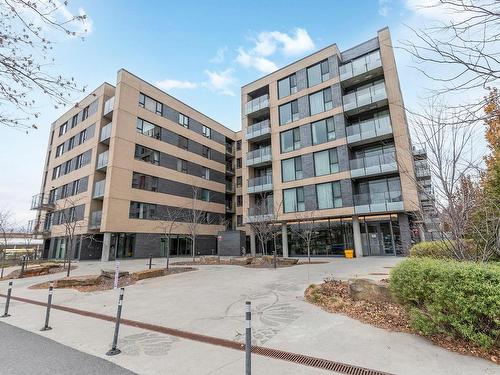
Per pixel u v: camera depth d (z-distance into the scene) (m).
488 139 6.95
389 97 21.73
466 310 4.09
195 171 34.38
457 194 5.91
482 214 6.05
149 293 9.61
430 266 4.69
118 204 24.91
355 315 6.11
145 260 24.02
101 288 10.85
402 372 3.63
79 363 4.21
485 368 3.63
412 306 4.98
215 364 4.07
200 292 9.43
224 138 40.56
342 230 23.33
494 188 6.80
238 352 4.52
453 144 5.88
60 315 7.26
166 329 5.80
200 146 35.75
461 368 3.65
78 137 30.03
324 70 25.70
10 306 8.42
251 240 28.02
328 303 6.93
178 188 31.52
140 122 28.22
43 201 32.69
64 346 4.96
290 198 25.61
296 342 4.82
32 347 4.91
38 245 30.67
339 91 24.23
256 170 30.28
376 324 5.48
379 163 21.28
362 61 23.75
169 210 29.92
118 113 26.02
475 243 6.08
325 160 24.19
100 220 24.59
